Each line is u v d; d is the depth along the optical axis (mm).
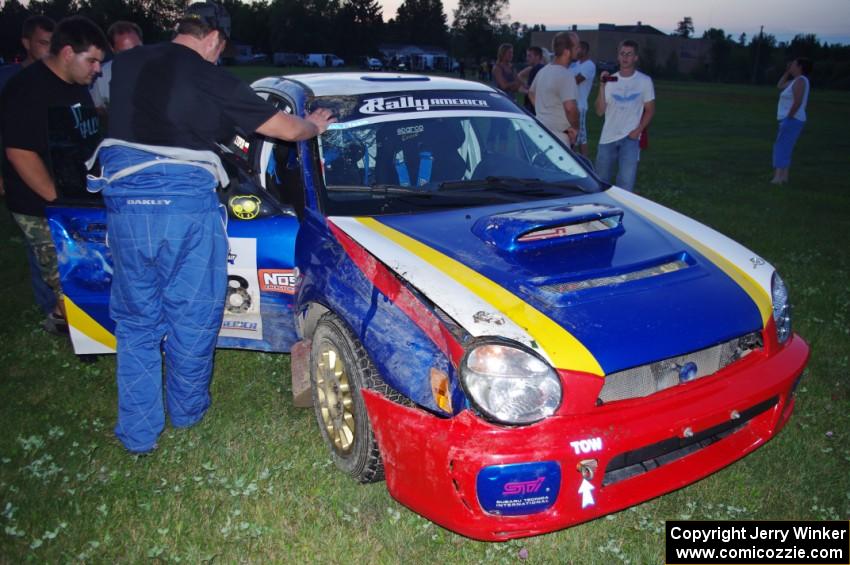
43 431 3559
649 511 2963
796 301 5215
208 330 3363
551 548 2750
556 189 3711
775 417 2836
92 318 3764
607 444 2369
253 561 2670
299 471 3184
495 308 2584
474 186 3619
